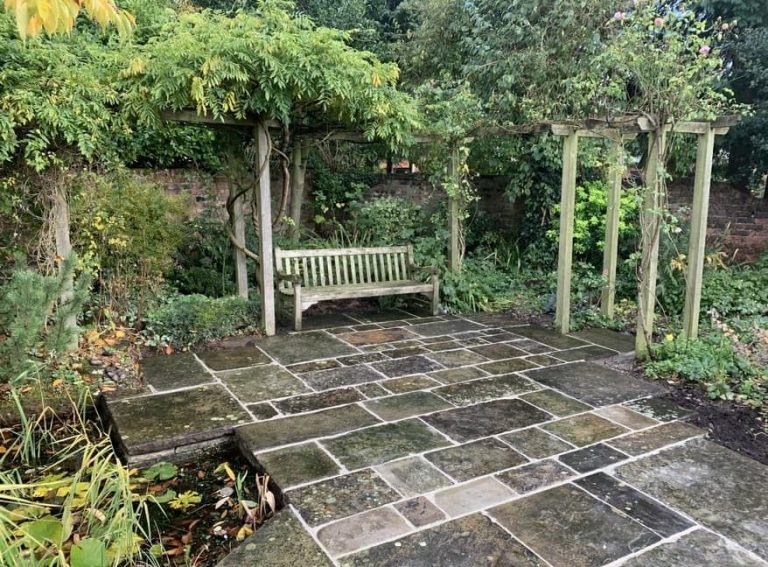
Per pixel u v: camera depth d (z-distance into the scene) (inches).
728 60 260.2
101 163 174.9
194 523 88.6
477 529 81.4
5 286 129.8
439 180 251.6
